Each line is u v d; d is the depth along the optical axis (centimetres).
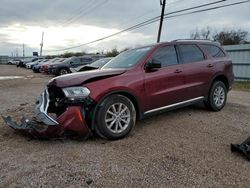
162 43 504
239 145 356
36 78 1802
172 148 374
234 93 1023
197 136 428
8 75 2161
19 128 399
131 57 491
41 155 351
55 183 279
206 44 596
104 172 302
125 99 420
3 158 342
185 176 292
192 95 536
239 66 1689
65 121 370
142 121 521
